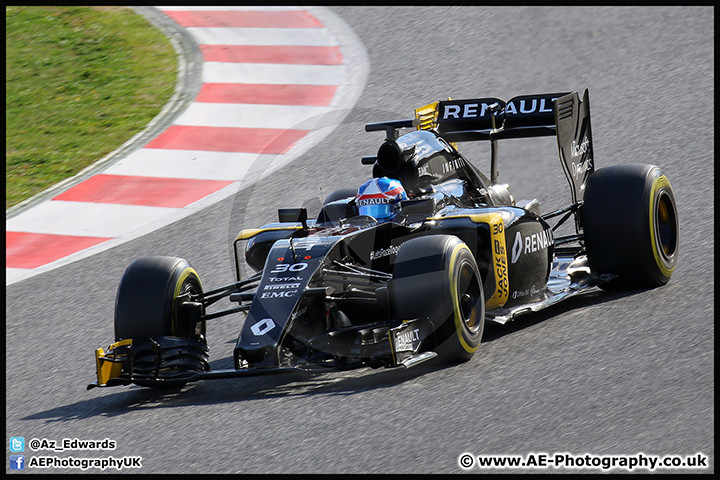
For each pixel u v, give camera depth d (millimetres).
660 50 47875
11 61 52594
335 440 16094
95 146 42562
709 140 37000
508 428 15812
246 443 16438
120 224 35125
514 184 36094
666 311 21281
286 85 47719
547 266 23062
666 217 24078
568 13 54156
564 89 44969
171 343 19656
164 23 57156
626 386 17062
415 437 15836
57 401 20891
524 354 19594
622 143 38375
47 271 31516
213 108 45469
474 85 46406
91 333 25953
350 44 52969
